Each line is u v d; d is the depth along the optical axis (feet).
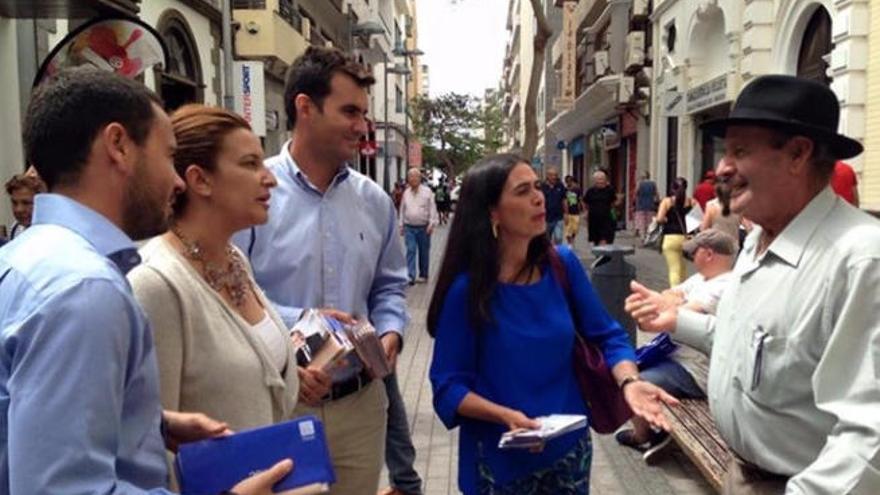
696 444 14.42
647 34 76.69
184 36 45.85
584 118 113.29
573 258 9.45
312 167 9.96
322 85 9.61
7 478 4.61
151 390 5.12
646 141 79.41
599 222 57.52
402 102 167.84
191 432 6.14
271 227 9.78
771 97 6.96
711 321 9.04
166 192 5.49
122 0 25.31
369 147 70.18
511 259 8.99
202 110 7.41
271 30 55.52
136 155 5.26
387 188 106.22
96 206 5.16
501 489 8.72
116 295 4.69
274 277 9.79
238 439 5.80
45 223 5.03
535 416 8.68
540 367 8.73
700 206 35.27
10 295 4.65
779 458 6.99
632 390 8.62
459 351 8.88
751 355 7.03
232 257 7.66
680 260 37.24
